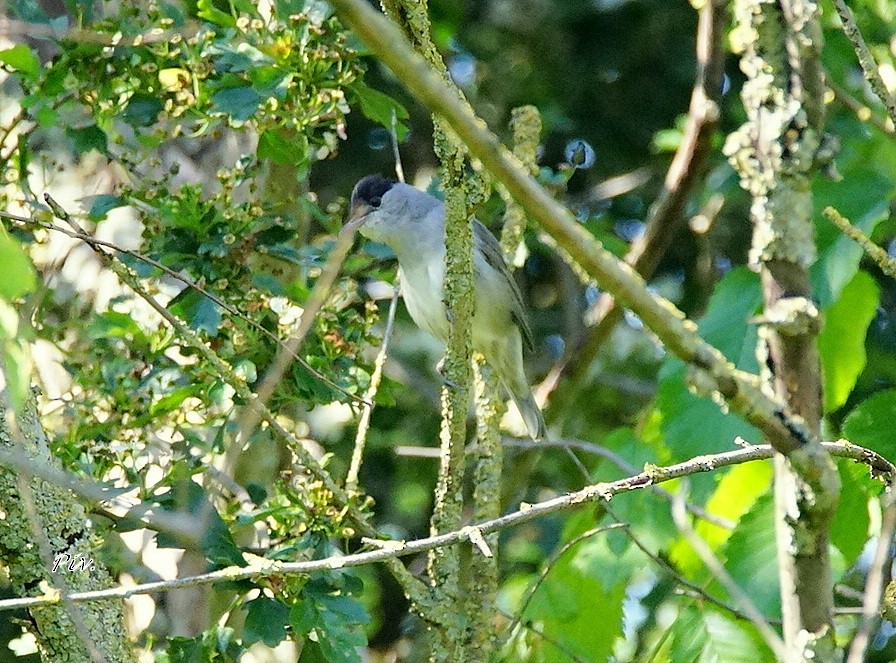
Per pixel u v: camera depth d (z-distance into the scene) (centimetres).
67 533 687
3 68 838
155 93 822
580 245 368
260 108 795
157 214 809
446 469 725
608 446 956
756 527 779
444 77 586
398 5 579
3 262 454
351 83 814
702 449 823
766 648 754
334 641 691
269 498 775
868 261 1156
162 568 898
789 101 429
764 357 440
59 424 873
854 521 755
